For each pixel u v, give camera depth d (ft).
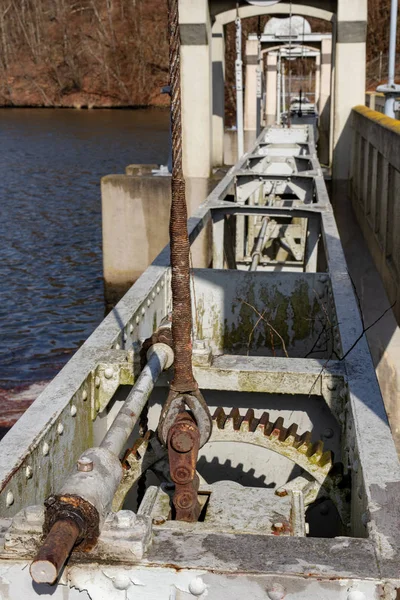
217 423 15.39
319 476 14.69
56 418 13.05
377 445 12.07
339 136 69.72
